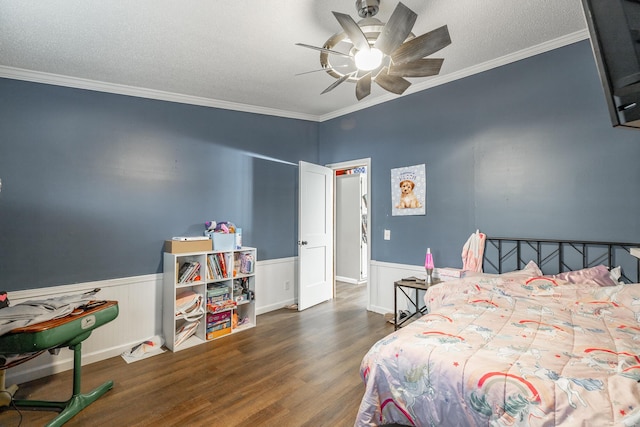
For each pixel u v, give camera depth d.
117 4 1.89
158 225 3.13
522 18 2.20
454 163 3.15
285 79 3.07
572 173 2.47
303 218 3.96
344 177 5.91
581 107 2.43
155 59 2.57
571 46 2.47
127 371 2.46
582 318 1.77
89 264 2.74
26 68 2.54
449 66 2.98
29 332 1.68
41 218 2.55
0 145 2.42
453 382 1.22
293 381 2.28
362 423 1.41
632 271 2.22
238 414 1.91
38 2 1.84
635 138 2.22
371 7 1.93
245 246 3.78
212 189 3.52
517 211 2.75
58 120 2.66
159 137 3.17
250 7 1.98
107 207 2.85
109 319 2.17
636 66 1.03
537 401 1.02
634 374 1.08
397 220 3.61
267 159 4.00
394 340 1.51
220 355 2.72
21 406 2.02
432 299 2.56
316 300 4.21
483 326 1.64
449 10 2.10
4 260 2.41
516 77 2.75
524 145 2.71
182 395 2.12
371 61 1.80
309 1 1.94
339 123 4.24
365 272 5.75
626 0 1.01
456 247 3.14
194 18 2.07
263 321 3.57
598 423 0.92
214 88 3.22
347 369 2.45
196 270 3.04
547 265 2.60
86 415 1.91
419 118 3.42
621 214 2.27
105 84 2.88
